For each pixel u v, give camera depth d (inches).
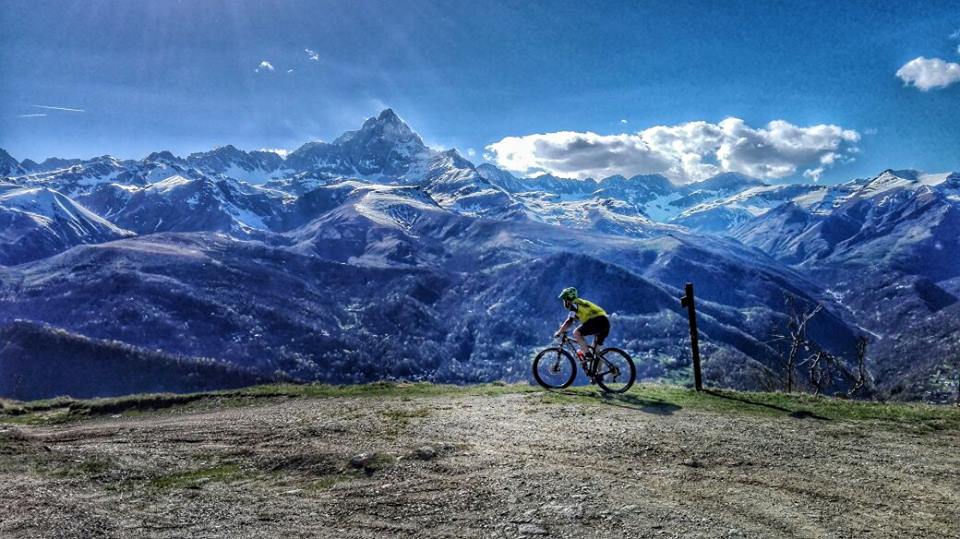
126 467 398.3
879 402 562.3
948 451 402.6
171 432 505.7
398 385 764.0
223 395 763.4
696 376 632.4
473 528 288.5
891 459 385.4
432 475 361.4
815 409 521.0
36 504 326.3
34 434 529.7
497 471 362.6
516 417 510.3
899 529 280.2
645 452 400.5
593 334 610.5
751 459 385.7
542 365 645.3
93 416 729.6
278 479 375.6
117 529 295.7
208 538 284.7
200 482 369.4
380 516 307.4
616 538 272.5
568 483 338.0
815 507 306.3
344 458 398.6
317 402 675.4
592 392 613.6
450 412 541.0
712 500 315.3
